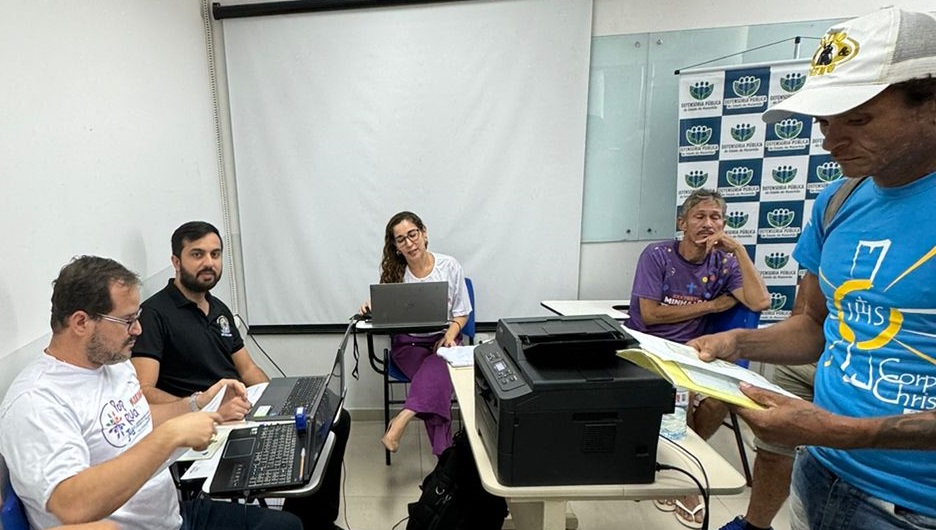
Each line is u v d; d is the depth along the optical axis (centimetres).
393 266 252
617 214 271
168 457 102
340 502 209
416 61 254
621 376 101
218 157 265
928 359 74
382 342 282
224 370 195
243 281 282
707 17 246
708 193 205
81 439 105
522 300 279
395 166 266
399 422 218
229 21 252
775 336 111
